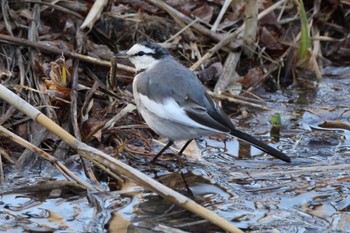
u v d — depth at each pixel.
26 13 13.27
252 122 12.74
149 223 9.49
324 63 15.05
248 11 14.02
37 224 9.39
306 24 14.02
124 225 9.43
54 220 9.51
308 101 13.62
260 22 14.75
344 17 15.62
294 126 12.67
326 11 15.66
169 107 10.77
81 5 13.78
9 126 11.27
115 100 12.38
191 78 11.02
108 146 11.57
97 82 12.25
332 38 15.19
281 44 14.84
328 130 12.58
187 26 14.01
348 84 14.30
